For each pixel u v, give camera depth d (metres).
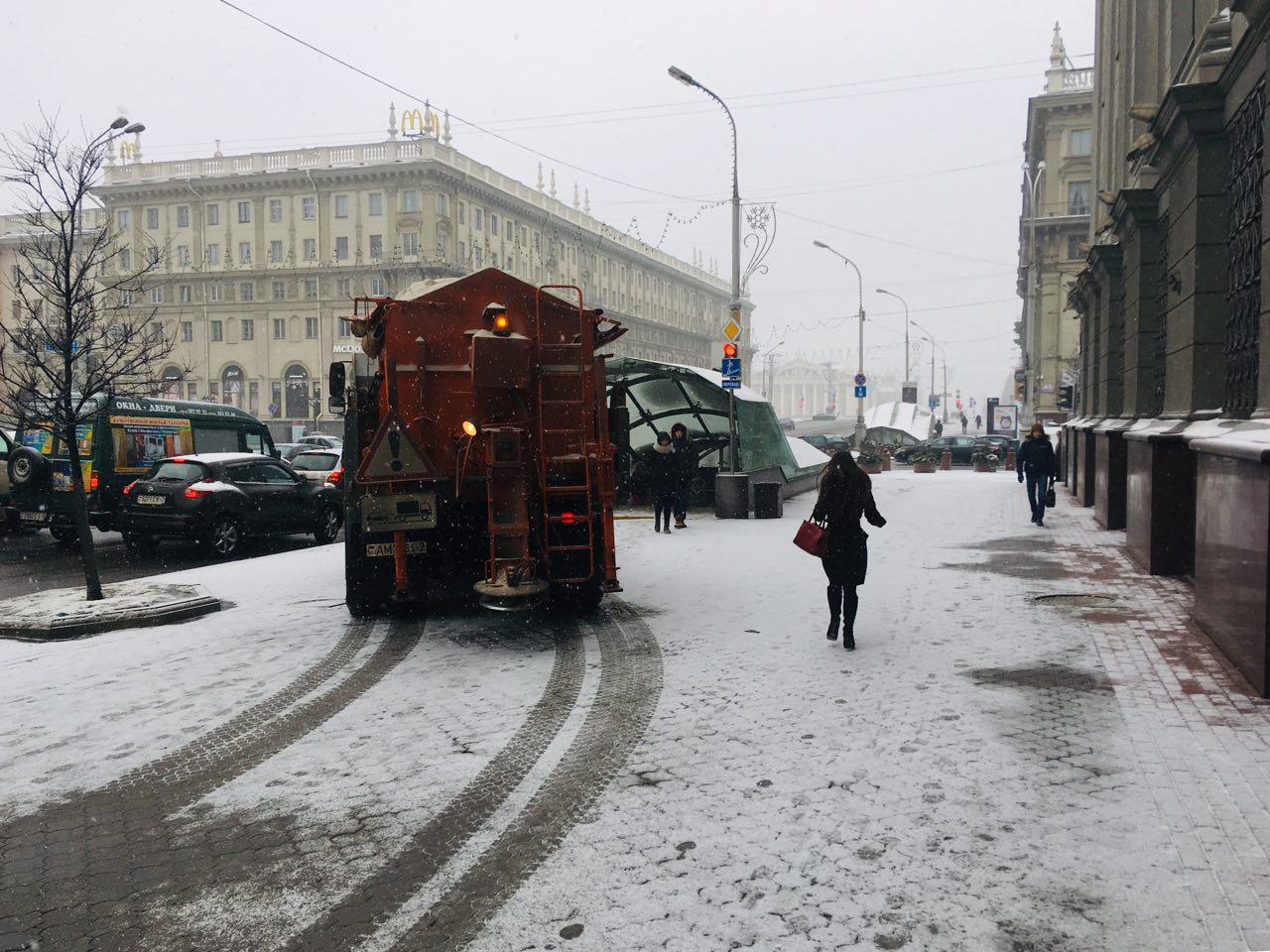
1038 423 14.87
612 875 3.64
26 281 10.70
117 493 15.38
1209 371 9.12
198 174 67.50
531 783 4.62
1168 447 9.71
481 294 8.05
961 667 6.37
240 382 67.38
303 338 66.06
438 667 6.97
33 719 5.93
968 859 3.64
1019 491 21.70
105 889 3.70
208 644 7.95
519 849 3.90
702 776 4.61
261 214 66.56
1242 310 8.34
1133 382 13.45
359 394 8.54
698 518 17.52
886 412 58.81
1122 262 15.65
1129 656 6.50
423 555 8.16
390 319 7.84
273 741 5.40
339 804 4.45
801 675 6.33
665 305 99.50
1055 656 6.55
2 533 17.41
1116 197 13.03
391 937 3.26
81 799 4.62
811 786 4.41
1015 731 5.04
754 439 19.95
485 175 68.81
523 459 7.91
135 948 3.25
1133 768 4.45
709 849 3.82
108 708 6.13
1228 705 5.36
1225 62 8.34
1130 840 3.73
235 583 11.33
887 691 5.87
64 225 9.66
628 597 9.60
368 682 6.60
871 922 3.21
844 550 6.93
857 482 6.94
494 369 7.76
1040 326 53.22
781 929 3.20
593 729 5.41
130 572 12.88
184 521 13.76
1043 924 3.16
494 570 7.53
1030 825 3.90
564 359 8.11
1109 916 3.19
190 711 6.02
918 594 9.09
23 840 4.18
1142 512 10.44
